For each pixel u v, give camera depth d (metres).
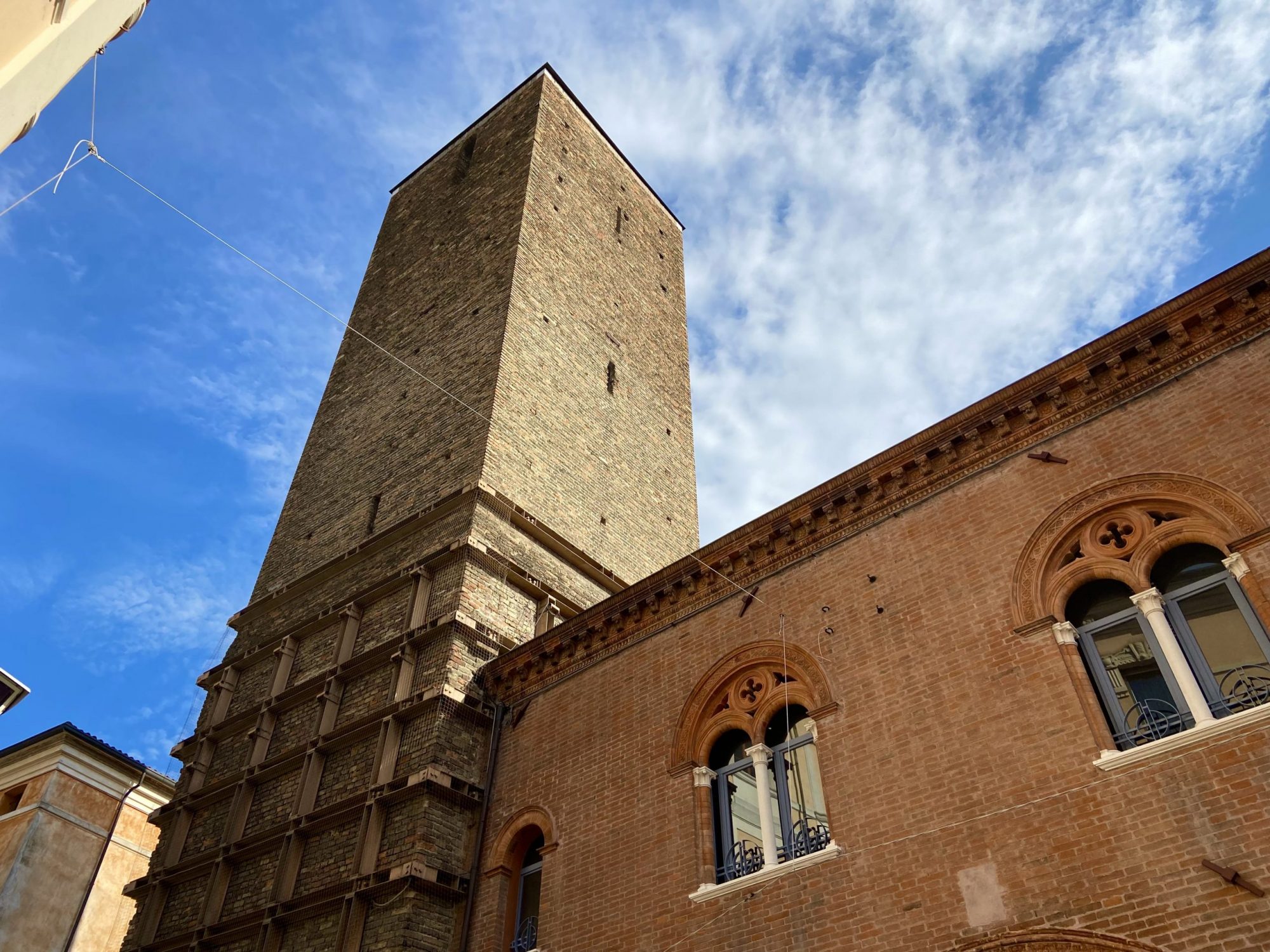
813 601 17.80
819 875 14.73
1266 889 11.04
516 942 18.22
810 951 14.10
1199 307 15.30
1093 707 13.58
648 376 37.38
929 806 14.19
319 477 32.91
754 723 17.34
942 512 16.97
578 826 18.53
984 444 17.02
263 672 26.53
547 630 24.33
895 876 13.93
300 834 20.98
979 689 14.70
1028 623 14.68
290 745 23.38
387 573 25.59
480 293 33.38
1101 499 15.02
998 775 13.78
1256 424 14.02
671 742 18.16
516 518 25.98
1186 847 11.81
